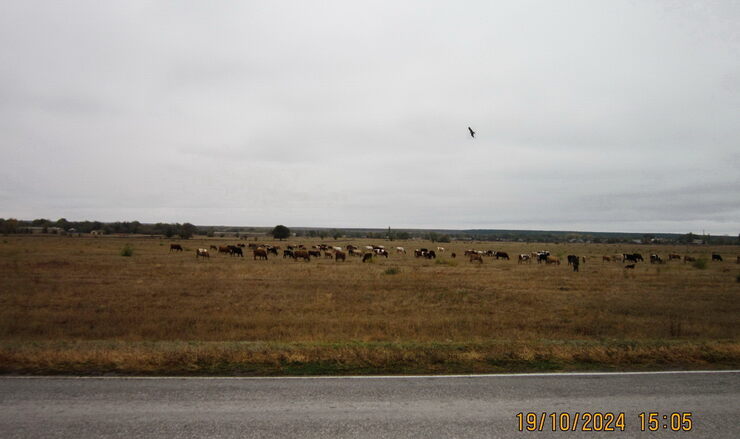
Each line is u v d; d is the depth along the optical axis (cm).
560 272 3525
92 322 1489
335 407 609
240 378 743
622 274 3388
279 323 1513
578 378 762
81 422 545
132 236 12631
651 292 2406
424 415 584
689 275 3328
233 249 5228
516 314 1741
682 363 874
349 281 2691
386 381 737
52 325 1417
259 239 12656
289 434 518
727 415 594
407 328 1429
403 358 881
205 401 627
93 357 837
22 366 783
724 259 5784
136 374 756
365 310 1800
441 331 1397
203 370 788
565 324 1539
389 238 15888
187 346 975
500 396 663
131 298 1978
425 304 1961
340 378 751
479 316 1683
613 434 532
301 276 2936
